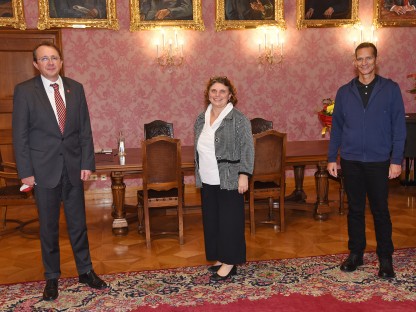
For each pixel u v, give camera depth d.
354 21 6.87
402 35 7.05
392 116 3.27
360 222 3.55
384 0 6.89
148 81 6.58
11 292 3.42
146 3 6.39
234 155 3.28
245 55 6.75
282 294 3.25
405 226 4.82
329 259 3.90
